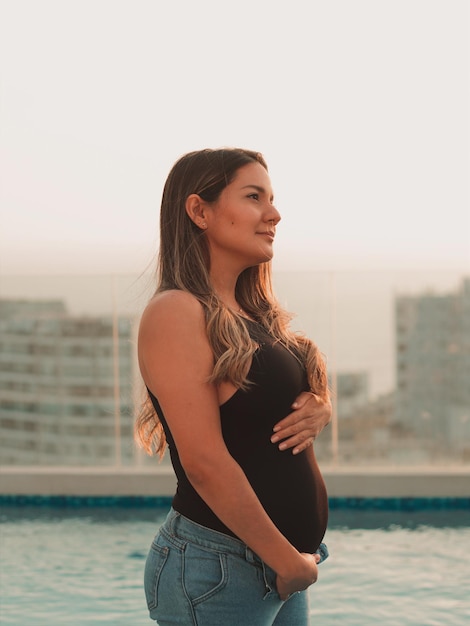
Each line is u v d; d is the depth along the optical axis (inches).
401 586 161.0
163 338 59.3
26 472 245.6
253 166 64.7
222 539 60.3
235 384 59.7
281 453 62.3
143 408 70.9
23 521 224.4
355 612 146.1
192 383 58.7
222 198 63.7
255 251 64.2
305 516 63.1
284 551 58.8
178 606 61.2
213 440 58.5
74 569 175.9
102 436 253.1
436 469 244.1
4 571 175.3
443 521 218.2
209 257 64.9
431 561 178.7
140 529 213.0
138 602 153.1
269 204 65.1
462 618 142.3
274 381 61.1
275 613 62.7
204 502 60.9
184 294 60.8
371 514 227.9
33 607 151.3
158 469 251.0
